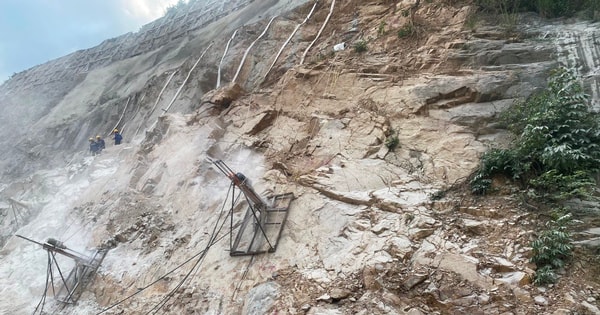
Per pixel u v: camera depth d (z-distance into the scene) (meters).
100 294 8.00
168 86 17.78
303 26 13.96
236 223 7.71
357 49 10.76
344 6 13.41
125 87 23.64
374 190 7.01
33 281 9.71
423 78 8.84
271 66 13.06
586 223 5.28
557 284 4.64
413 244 5.67
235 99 12.25
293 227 7.00
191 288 6.75
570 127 5.90
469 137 7.29
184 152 10.90
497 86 7.76
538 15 9.30
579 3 8.95
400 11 11.39
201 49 19.05
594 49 7.64
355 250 5.98
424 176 7.01
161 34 28.77
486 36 9.13
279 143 9.51
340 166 7.87
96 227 10.20
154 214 9.45
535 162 6.09
